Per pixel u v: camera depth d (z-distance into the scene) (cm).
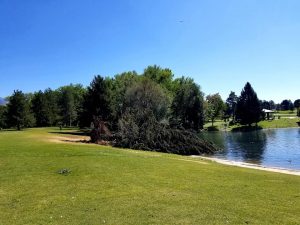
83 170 1792
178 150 4238
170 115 7406
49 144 3033
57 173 1720
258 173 2122
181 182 1599
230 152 4559
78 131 6544
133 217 1075
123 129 4309
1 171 1762
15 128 7675
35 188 1435
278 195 1406
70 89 10219
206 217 1076
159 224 1012
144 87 6506
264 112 12181
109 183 1526
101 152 2625
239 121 10562
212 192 1416
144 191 1401
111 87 7219
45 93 9100
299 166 3253
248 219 1061
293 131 8831
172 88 8656
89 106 6172
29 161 2061
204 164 2448
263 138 6869
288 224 1021
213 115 10938
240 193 1417
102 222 1030
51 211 1139
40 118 8288
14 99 6494
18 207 1185
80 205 1205
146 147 4103
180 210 1146
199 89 8925
